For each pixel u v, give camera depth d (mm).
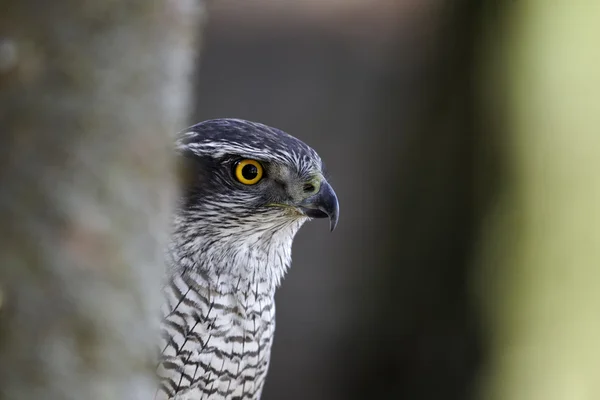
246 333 6539
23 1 2344
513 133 11500
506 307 11859
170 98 2605
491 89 11695
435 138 12578
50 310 2438
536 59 11086
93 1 2406
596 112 10820
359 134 18484
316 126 18969
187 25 2645
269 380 15406
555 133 11070
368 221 15266
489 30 11633
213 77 20484
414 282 12914
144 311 2586
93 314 2480
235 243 6480
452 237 12414
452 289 12500
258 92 20281
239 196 6426
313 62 20578
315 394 14766
